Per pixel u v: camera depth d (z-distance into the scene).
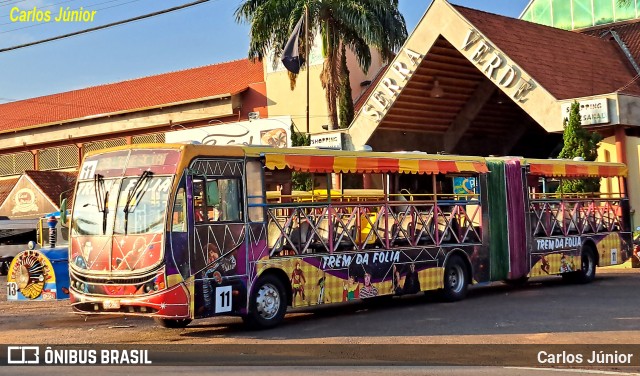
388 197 18.23
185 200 13.92
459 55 32.94
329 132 34.28
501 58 29.88
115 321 17.47
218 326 16.08
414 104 34.50
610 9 43.12
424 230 18.83
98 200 14.48
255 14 34.38
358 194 18.58
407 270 18.22
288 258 15.62
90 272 14.27
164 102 46.97
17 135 53.41
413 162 18.38
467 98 36.19
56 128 51.31
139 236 13.87
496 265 20.61
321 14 34.00
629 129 29.61
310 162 16.02
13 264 18.30
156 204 13.87
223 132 38.97
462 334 13.98
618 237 25.00
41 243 22.70
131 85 53.09
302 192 17.92
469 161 20.16
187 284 13.78
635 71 35.38
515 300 19.23
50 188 46.62
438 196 19.52
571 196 23.66
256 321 15.03
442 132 37.47
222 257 14.38
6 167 55.22
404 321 15.98
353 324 15.75
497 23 32.22
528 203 21.73
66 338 14.78
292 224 15.89
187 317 13.73
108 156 14.70
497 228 20.77
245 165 15.02
